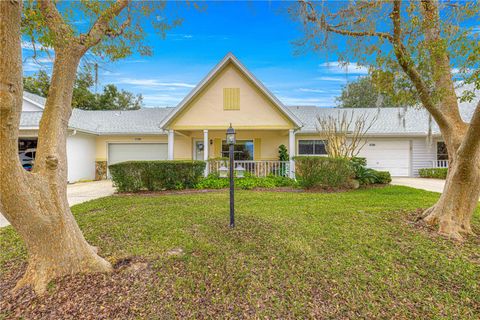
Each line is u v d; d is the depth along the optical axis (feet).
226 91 36.45
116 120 52.54
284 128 36.22
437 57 14.11
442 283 9.11
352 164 32.81
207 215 17.46
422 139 47.14
